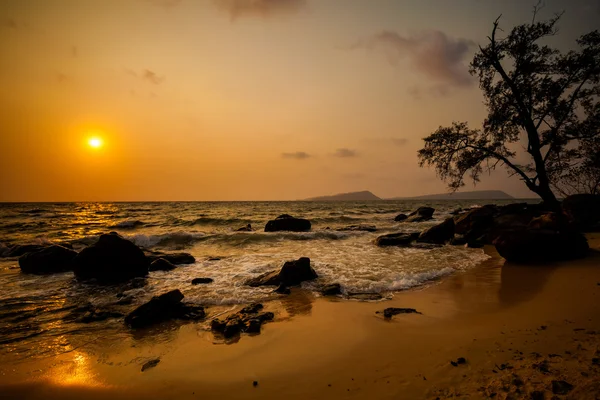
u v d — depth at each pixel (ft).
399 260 46.32
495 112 72.54
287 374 15.60
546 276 32.60
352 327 21.52
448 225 63.26
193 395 14.12
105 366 17.29
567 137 69.67
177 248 62.85
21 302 29.66
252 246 63.57
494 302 25.50
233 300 28.89
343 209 239.91
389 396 13.02
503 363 14.66
